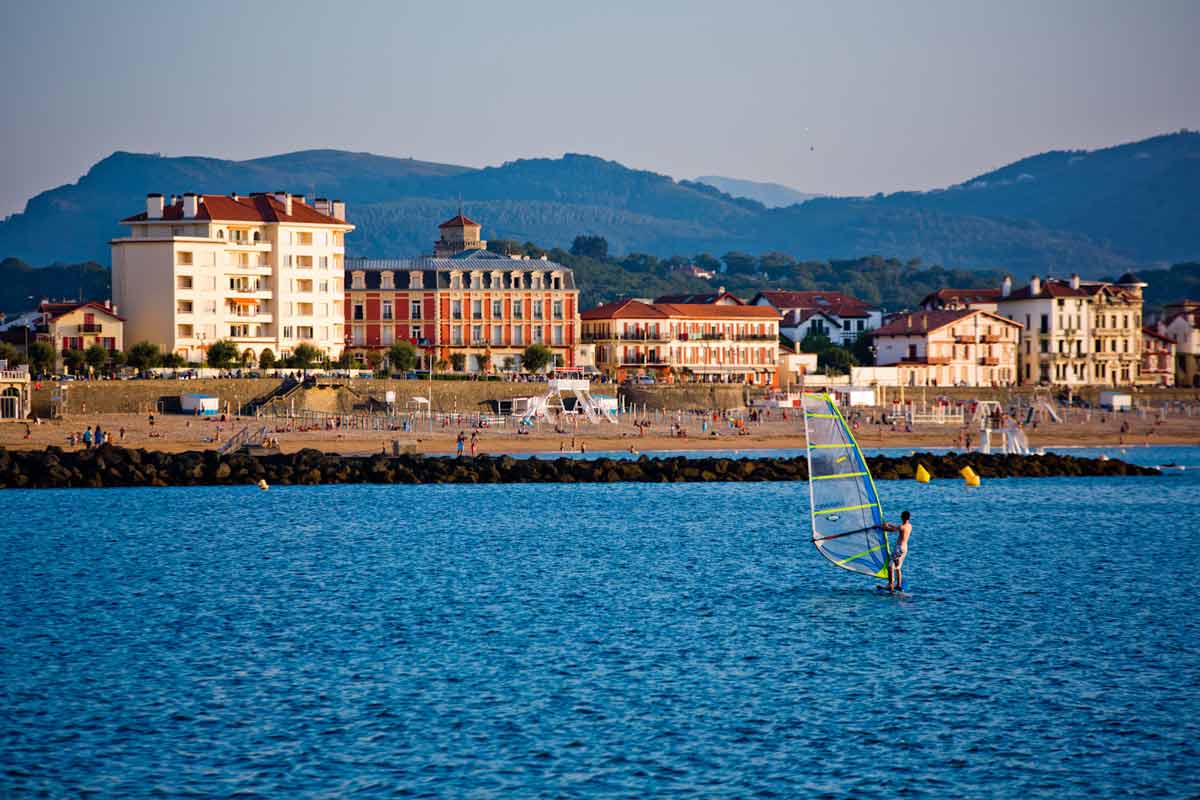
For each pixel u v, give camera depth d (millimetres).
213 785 65188
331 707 76750
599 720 74938
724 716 75750
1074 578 119000
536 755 69375
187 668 84750
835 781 66500
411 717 75125
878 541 106875
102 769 67000
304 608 103688
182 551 132000
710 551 133875
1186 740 72438
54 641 91750
